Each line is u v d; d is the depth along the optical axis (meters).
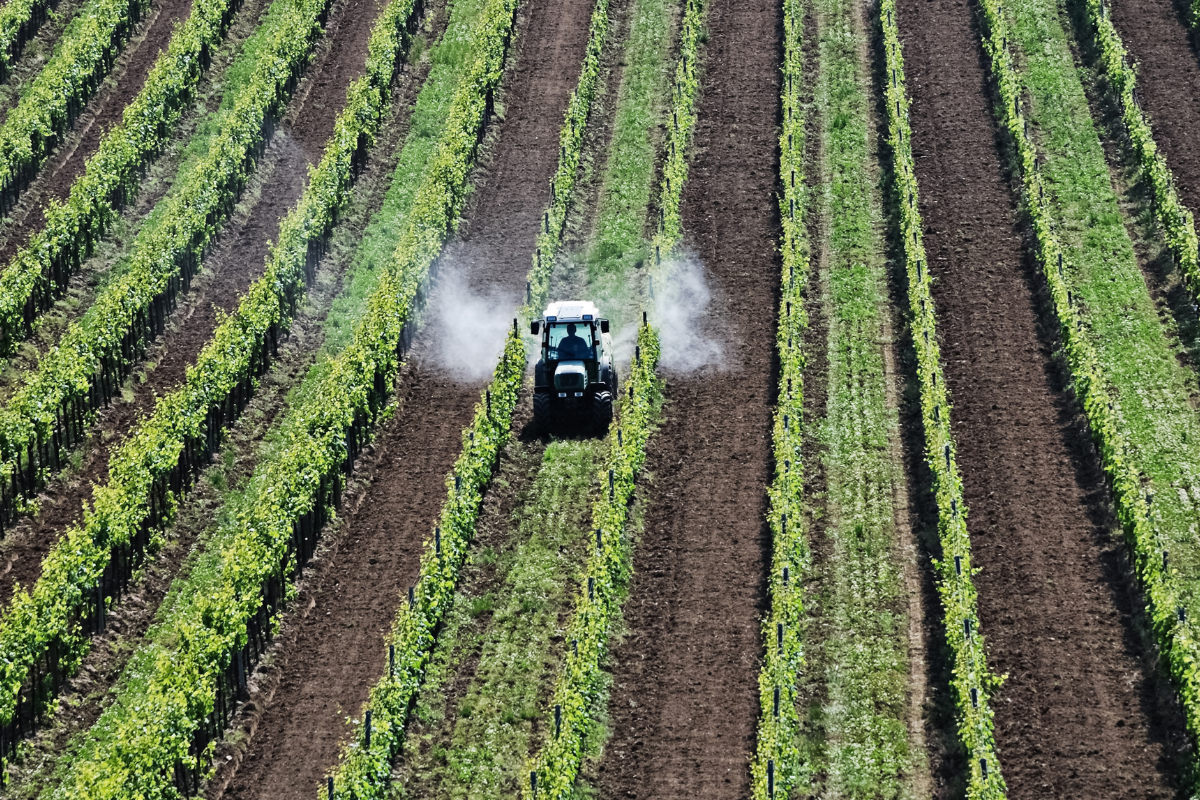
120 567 137.75
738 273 187.38
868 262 187.88
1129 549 135.38
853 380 166.38
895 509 147.12
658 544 144.00
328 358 174.38
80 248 185.88
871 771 118.38
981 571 136.38
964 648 123.19
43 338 173.00
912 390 163.38
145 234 190.25
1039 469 149.62
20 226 193.25
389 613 136.75
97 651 131.75
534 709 125.44
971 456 152.25
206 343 175.25
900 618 133.50
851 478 151.75
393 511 150.38
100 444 157.38
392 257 185.62
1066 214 190.88
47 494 149.38
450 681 129.50
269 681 129.38
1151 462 149.50
